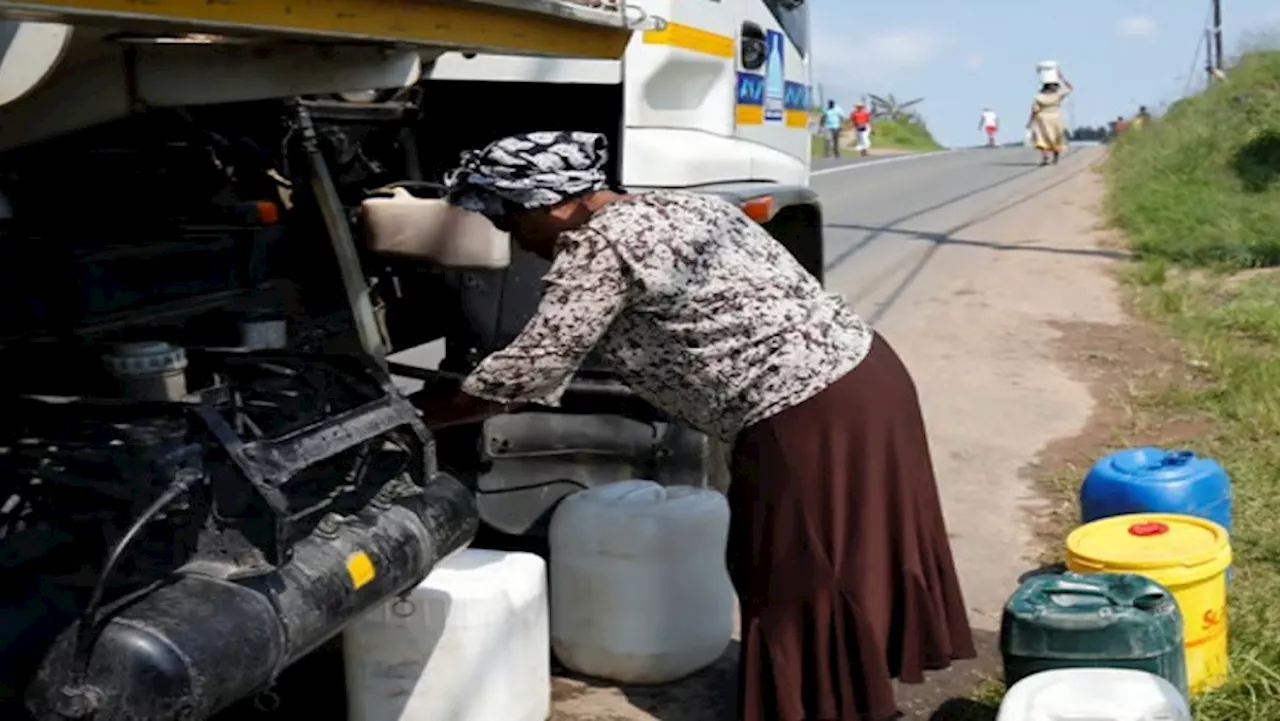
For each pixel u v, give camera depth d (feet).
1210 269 39.47
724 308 10.55
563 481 15.07
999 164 99.19
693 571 13.34
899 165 99.66
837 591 10.73
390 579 10.14
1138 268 39.91
